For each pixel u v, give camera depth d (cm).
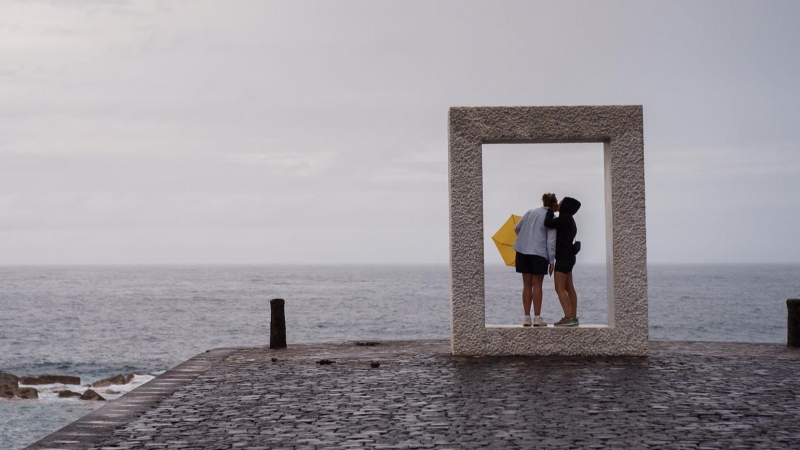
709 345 1410
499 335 1224
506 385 934
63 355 4997
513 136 1216
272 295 13550
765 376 999
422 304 10450
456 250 1222
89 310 9669
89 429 710
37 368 4378
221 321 7944
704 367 1087
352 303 10750
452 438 652
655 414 747
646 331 1225
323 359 1225
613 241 1224
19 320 8025
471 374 1031
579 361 1153
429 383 960
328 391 915
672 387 910
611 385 926
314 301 11288
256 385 973
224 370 1127
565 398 840
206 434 685
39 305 10725
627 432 668
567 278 1280
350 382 983
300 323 7369
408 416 752
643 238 1224
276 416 764
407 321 7544
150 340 6053
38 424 2477
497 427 694
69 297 13088
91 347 5516
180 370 1128
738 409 771
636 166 1223
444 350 1341
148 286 18925
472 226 1220
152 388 953
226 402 849
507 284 19038
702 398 834
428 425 707
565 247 1270
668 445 619
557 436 655
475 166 1219
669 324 7294
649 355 1225
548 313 8538
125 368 4372
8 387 2892
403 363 1162
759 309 9225
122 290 16275
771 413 750
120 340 6053
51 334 6525
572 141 1247
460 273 1222
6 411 2655
